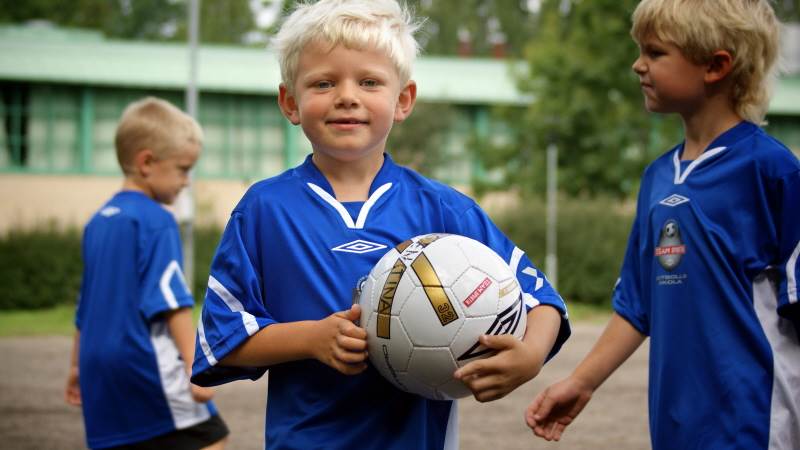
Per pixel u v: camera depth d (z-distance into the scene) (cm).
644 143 2677
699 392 305
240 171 3375
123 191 439
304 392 268
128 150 443
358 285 264
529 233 2489
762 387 298
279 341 256
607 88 2634
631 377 1028
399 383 256
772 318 304
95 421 419
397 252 256
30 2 5028
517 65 3200
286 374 272
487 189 2970
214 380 271
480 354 247
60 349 1353
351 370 250
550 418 338
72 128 3234
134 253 422
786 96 3591
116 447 416
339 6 268
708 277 306
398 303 248
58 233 2359
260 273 273
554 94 2677
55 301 2323
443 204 283
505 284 252
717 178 310
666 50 317
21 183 3161
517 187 2862
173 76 3247
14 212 3150
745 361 300
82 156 3231
